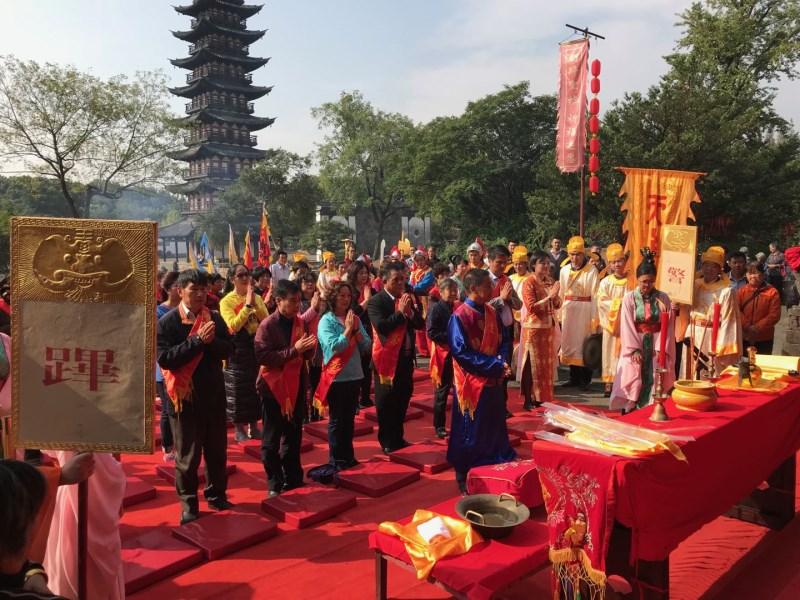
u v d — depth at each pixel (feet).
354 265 25.26
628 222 22.91
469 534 10.41
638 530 8.64
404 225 178.29
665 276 17.47
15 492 5.21
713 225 82.02
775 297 24.88
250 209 136.46
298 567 12.46
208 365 14.49
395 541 10.48
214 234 134.82
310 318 18.81
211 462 15.14
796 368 14.24
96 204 183.93
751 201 78.13
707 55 90.33
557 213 93.09
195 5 181.78
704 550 12.80
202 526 13.82
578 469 8.70
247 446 20.12
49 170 93.35
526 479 13.09
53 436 8.24
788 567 11.98
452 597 11.22
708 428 10.27
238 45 188.65
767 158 81.05
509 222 125.08
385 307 18.85
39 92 86.17
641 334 18.94
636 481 8.38
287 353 15.40
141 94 94.22
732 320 20.70
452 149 129.59
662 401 10.91
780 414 12.74
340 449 17.87
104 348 8.16
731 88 87.61
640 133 80.23
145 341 8.13
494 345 15.87
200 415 14.55
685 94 77.77
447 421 23.25
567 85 34.76
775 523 13.61
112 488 10.18
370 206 167.32
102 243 8.04
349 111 155.02
